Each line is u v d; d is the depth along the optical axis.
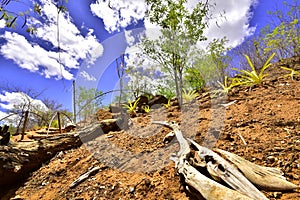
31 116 8.94
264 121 2.09
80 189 2.01
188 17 4.82
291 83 3.21
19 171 2.69
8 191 2.49
